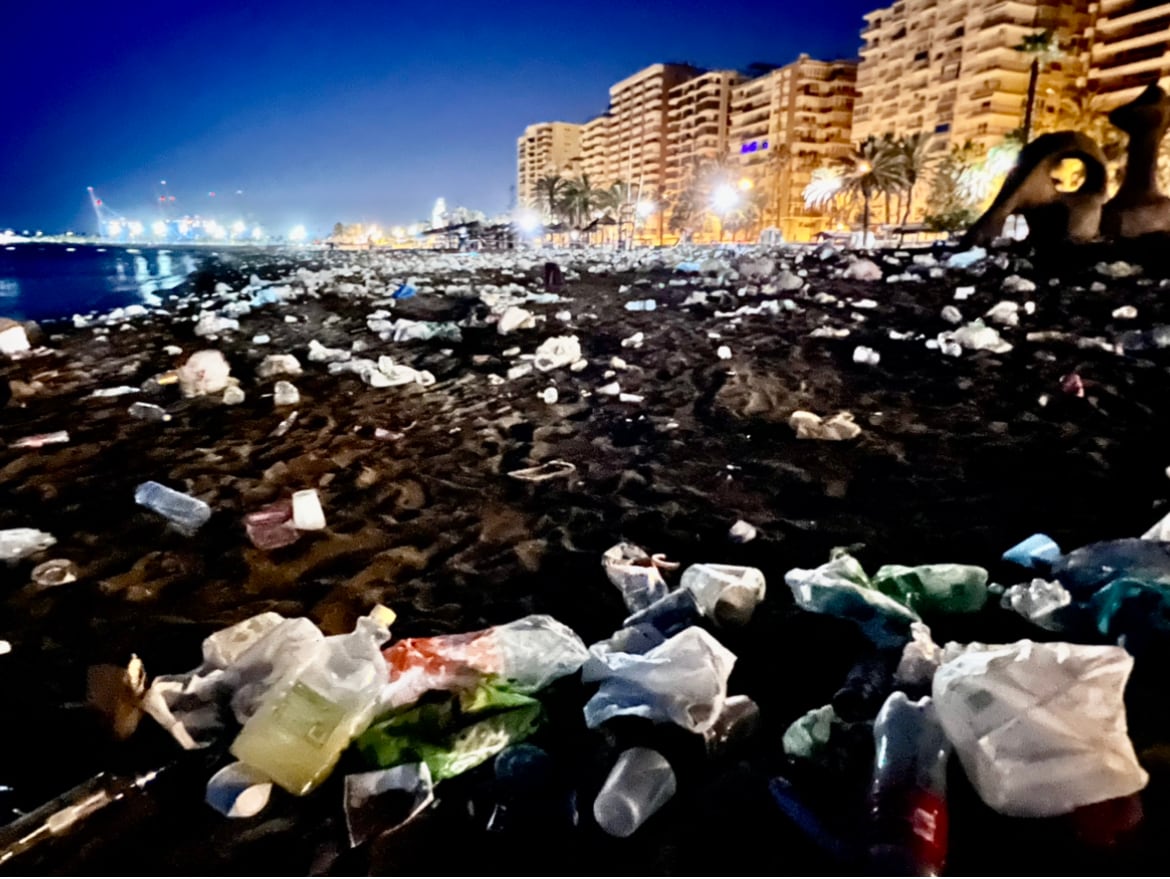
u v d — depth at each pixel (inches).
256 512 141.7
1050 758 61.6
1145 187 522.6
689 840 63.2
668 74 4074.8
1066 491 138.5
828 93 3267.7
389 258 1814.7
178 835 66.0
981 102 2465.6
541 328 389.1
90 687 81.5
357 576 116.8
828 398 217.9
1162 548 95.8
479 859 62.2
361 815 66.2
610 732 77.5
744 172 3501.5
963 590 97.8
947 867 58.1
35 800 71.2
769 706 81.4
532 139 5516.7
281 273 1096.2
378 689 78.2
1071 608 91.4
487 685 82.4
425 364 303.3
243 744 71.7
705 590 98.9
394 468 170.6
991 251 565.0
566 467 165.9
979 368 243.3
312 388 258.5
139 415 221.9
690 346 314.3
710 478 157.0
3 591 113.7
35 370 314.5
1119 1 2298.2
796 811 65.1
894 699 72.5
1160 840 58.7
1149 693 75.5
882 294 442.9
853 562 104.7
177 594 112.3
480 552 124.8
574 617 103.0
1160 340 254.5
